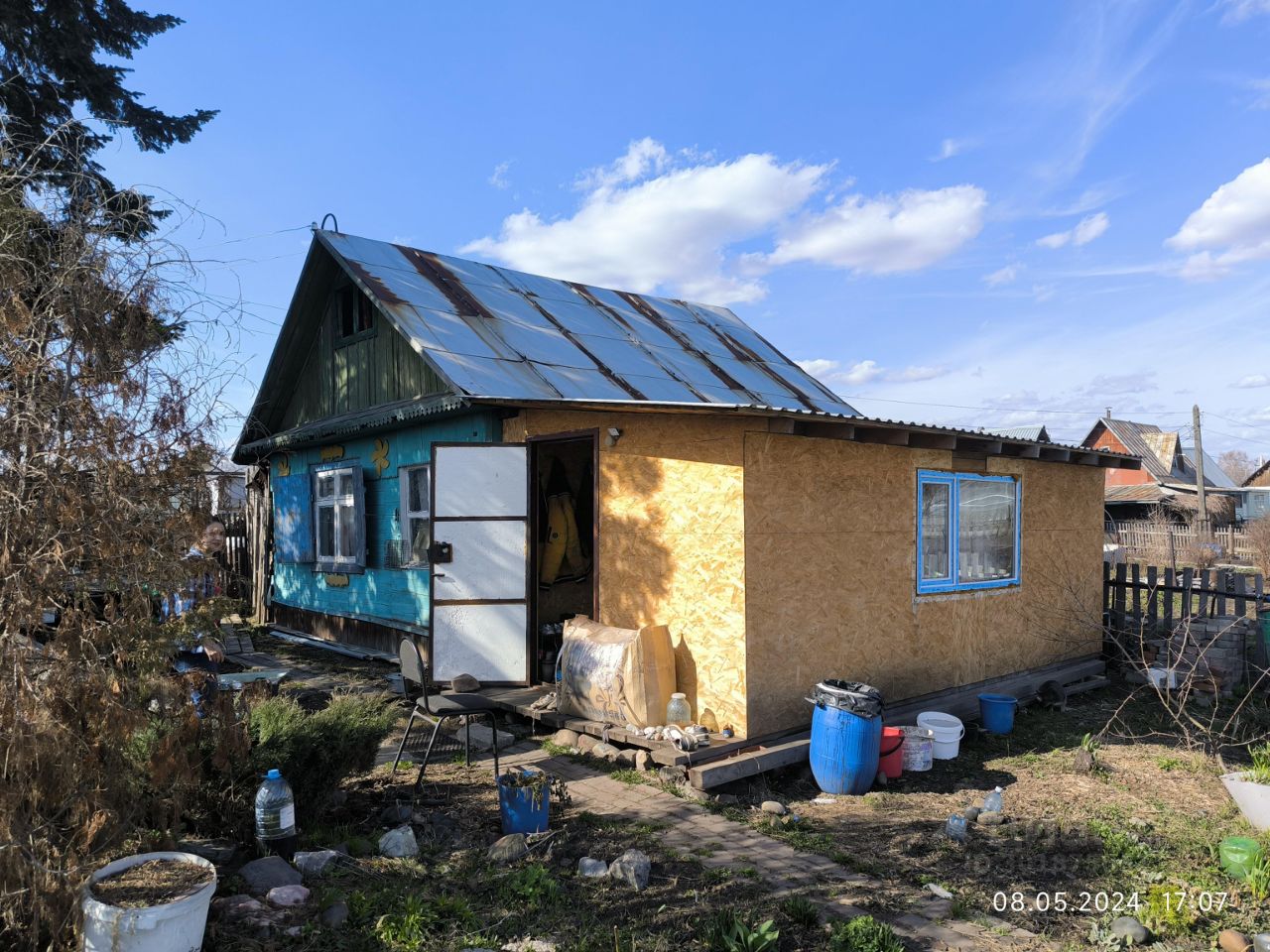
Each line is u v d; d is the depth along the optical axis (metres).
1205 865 4.85
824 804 5.79
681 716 6.50
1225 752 7.18
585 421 7.84
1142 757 7.03
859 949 3.69
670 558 6.92
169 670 3.63
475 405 8.44
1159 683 9.06
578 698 6.96
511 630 8.34
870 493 7.36
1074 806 5.81
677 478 6.89
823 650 6.88
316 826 4.83
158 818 3.71
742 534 6.32
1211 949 3.90
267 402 13.38
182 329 3.63
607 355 11.73
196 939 3.15
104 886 3.17
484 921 3.87
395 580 10.62
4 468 3.08
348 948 3.55
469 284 12.11
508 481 8.43
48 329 3.19
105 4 10.78
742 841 5.00
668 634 6.80
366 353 11.66
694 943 3.75
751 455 6.40
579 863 4.51
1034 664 9.30
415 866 4.38
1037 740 7.55
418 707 5.86
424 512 10.08
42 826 3.08
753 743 6.26
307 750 4.65
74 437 3.19
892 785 6.24
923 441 7.24
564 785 5.51
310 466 12.77
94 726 3.27
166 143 11.66
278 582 13.88
